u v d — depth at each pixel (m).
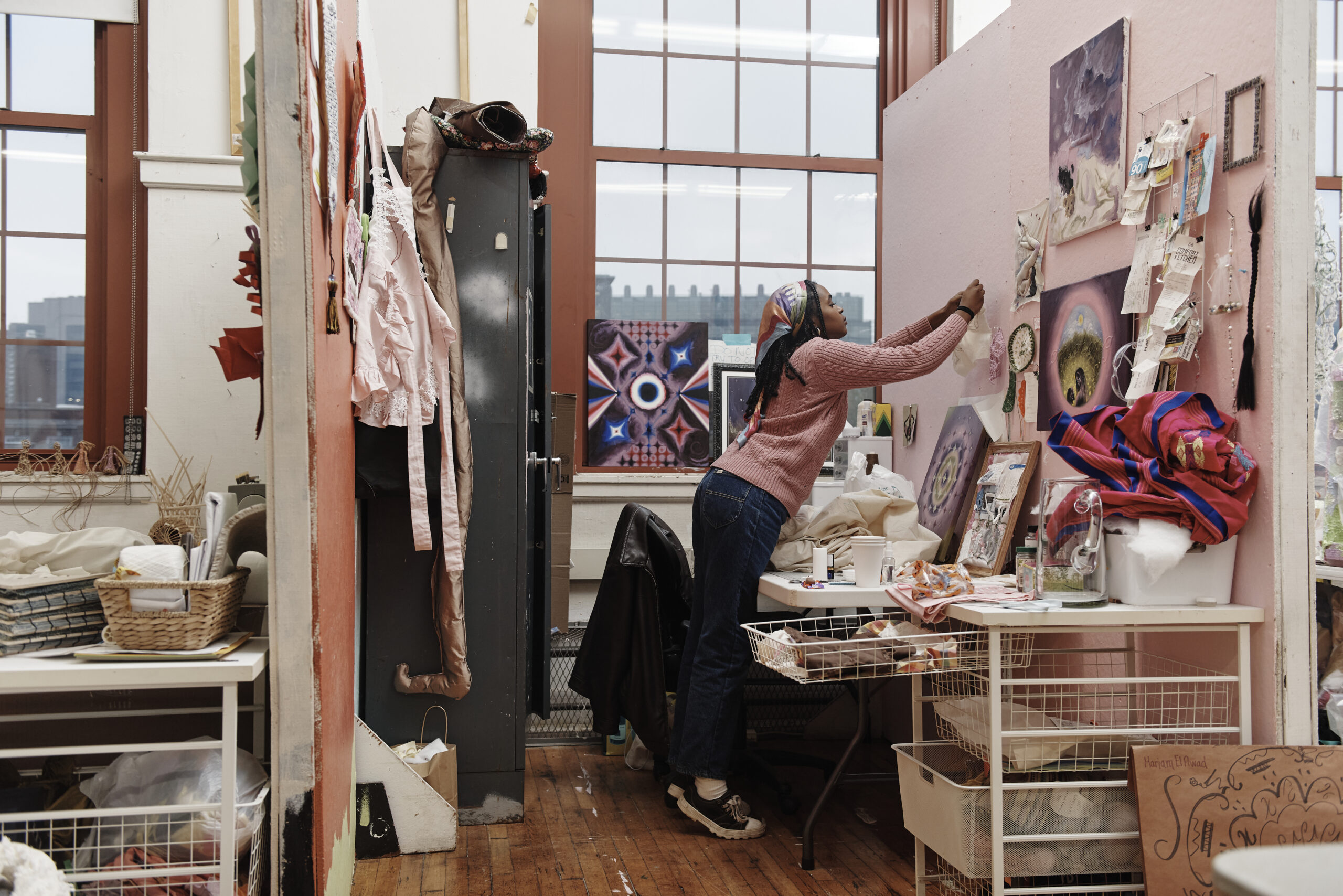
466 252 2.68
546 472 3.01
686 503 3.65
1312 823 1.65
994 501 2.57
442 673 2.59
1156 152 2.01
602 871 2.27
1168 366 2.01
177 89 3.12
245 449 3.04
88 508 2.97
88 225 3.18
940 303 3.12
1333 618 2.41
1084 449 1.99
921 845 2.05
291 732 1.61
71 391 3.16
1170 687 2.00
